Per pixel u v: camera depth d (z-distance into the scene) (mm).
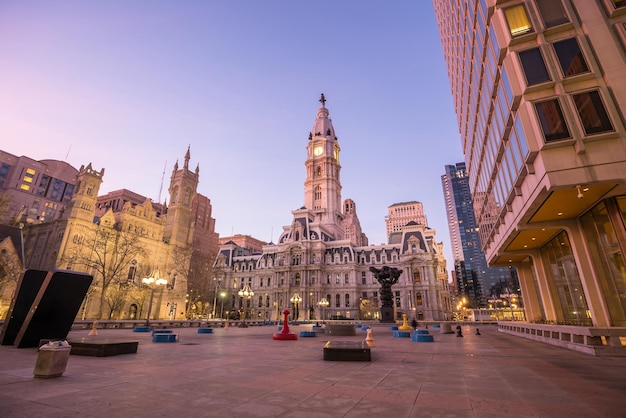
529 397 8023
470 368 12422
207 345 20719
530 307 38375
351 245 122500
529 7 19562
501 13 20219
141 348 18156
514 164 21344
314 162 159375
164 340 22562
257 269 129750
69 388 8367
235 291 131125
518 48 19312
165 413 6504
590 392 8578
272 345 21172
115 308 75500
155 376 10195
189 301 104250
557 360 14906
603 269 20578
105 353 14234
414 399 7773
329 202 148875
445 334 36750
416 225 113938
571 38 18234
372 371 11555
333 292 115562
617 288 19438
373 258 117000
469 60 31891
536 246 32062
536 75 18312
